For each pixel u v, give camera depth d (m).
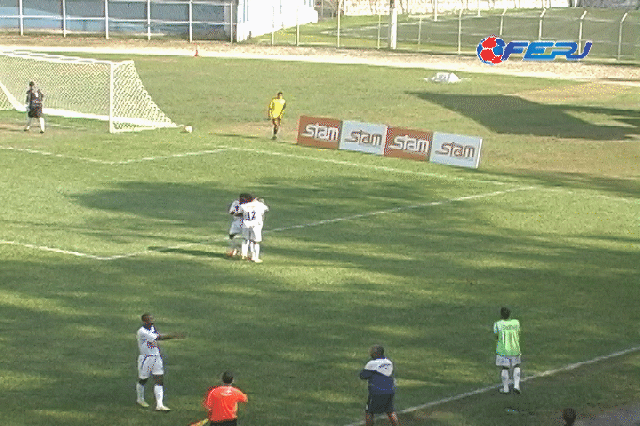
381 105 138.50
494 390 42.25
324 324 49.94
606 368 45.38
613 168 99.56
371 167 95.44
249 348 46.31
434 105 140.38
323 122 106.12
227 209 75.75
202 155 98.75
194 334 47.97
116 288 55.06
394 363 44.94
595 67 190.38
